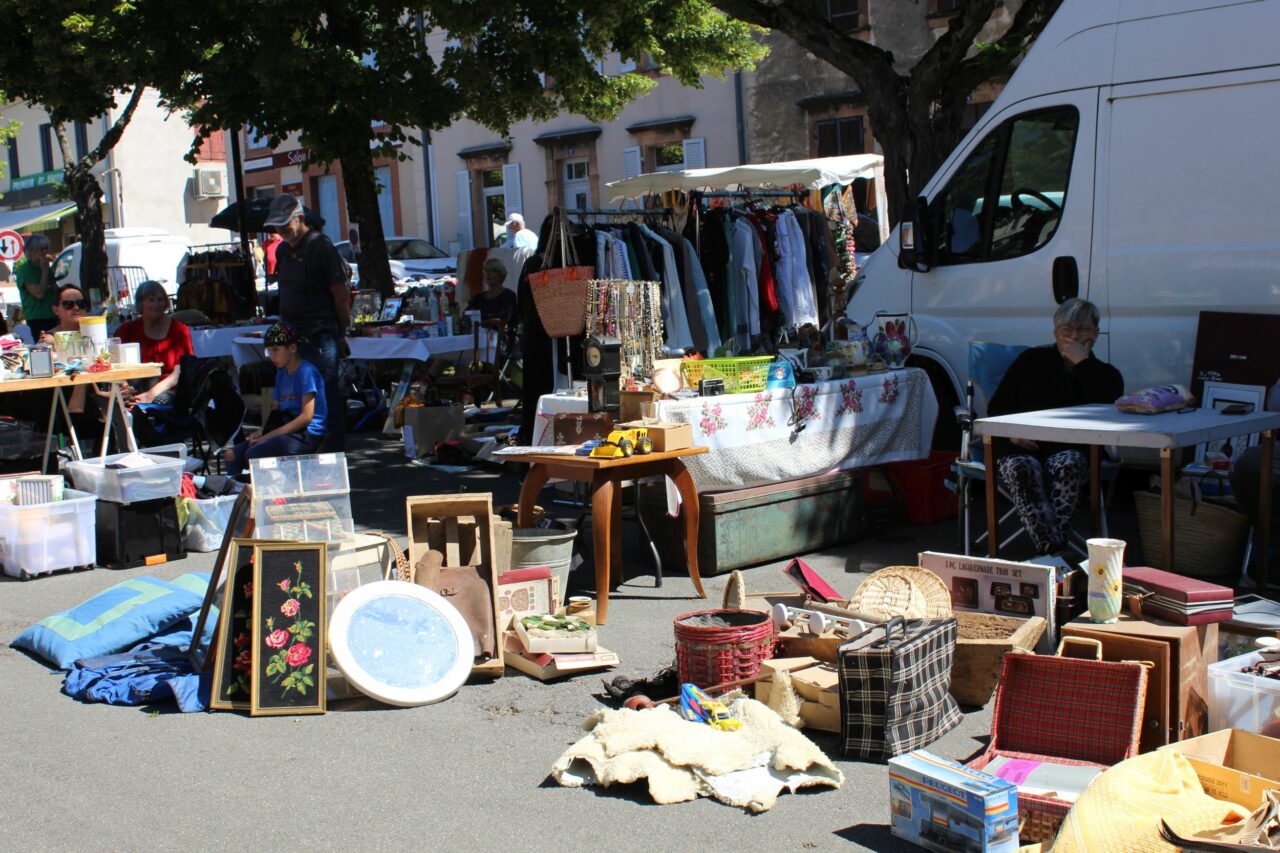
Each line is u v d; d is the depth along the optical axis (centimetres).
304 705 469
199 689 481
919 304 822
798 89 2048
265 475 518
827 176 1263
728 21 1560
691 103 2206
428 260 2347
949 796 334
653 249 938
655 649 529
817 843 349
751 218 1030
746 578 638
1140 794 315
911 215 798
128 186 3391
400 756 424
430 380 1073
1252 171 658
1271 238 653
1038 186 749
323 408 779
